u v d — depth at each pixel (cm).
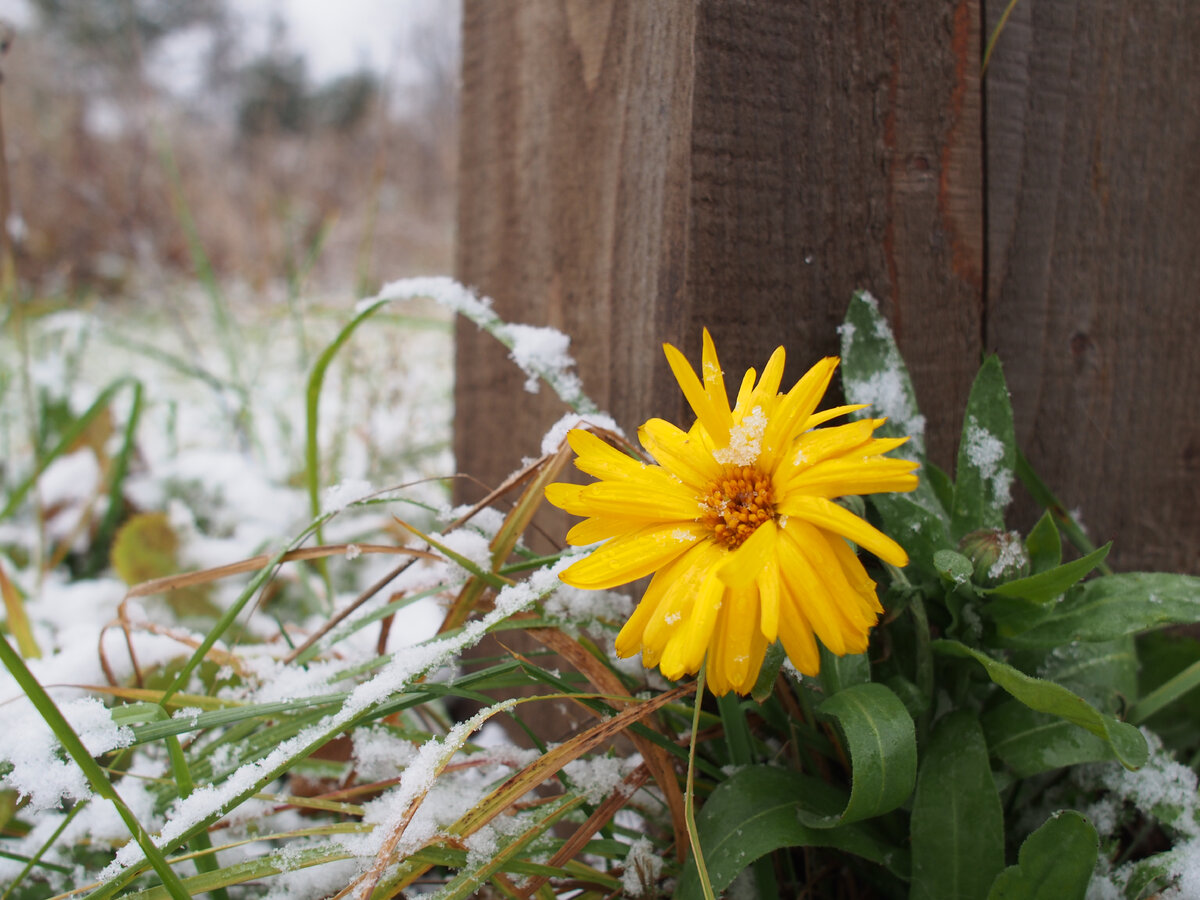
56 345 57
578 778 24
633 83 26
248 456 52
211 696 26
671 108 25
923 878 21
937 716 24
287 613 39
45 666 28
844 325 26
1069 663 25
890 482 19
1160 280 30
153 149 117
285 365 72
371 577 43
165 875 19
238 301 97
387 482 48
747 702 24
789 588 19
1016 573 22
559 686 23
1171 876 22
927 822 22
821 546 19
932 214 27
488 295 33
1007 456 24
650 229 26
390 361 50
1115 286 30
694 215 24
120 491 44
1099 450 30
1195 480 32
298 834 21
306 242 121
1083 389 30
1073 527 28
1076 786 24
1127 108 29
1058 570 21
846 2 25
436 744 21
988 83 27
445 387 61
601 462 21
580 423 25
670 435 22
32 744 22
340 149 158
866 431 20
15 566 45
